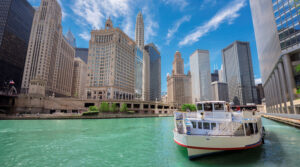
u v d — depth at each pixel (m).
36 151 17.19
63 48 163.12
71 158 15.02
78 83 197.62
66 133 28.52
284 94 45.56
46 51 132.88
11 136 25.41
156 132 30.30
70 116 59.94
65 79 166.50
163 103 119.50
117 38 131.00
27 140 22.59
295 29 38.97
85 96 120.12
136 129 34.31
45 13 141.12
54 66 146.00
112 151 17.33
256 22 81.94
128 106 99.44
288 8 41.16
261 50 79.06
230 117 16.39
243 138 14.85
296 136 25.23
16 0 143.12
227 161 13.73
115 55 124.94
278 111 57.25
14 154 16.08
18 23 145.00
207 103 17.84
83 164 13.49
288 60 41.22
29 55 129.38
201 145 14.09
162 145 20.05
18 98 81.00
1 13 130.62
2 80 124.06
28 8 161.00
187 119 16.91
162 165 13.17
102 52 127.94
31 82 95.56
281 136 25.34
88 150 17.70
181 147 19.08
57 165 13.27
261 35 72.31
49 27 138.38
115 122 50.91
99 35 133.62
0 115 54.88
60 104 86.38
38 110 80.62
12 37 136.38
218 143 14.14
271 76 65.12
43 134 27.31
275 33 46.44
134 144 20.55
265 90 88.69
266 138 23.86
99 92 120.19
